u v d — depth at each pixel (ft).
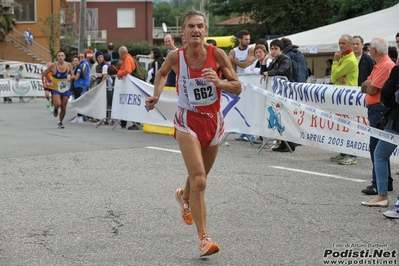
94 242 18.56
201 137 17.47
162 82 18.33
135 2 197.98
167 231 19.70
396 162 27.58
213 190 25.55
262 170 29.96
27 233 19.48
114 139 41.45
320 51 62.54
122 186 26.25
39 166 30.94
